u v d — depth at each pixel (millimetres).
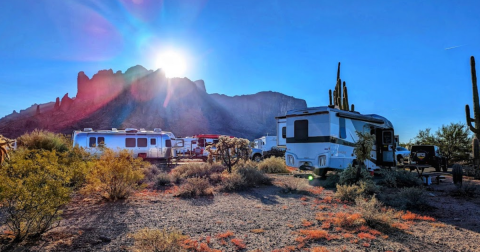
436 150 17781
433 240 4379
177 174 10797
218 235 4367
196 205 6547
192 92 197500
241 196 7797
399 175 9961
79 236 4246
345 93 19516
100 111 171750
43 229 4293
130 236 4219
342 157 10906
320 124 11289
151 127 153625
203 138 32781
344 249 3918
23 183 4332
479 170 13109
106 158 7148
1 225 4586
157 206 6348
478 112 14617
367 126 12703
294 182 8867
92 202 6582
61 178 4875
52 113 181500
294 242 4148
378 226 4840
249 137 176500
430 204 7062
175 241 3693
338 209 6309
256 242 4133
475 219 5680
